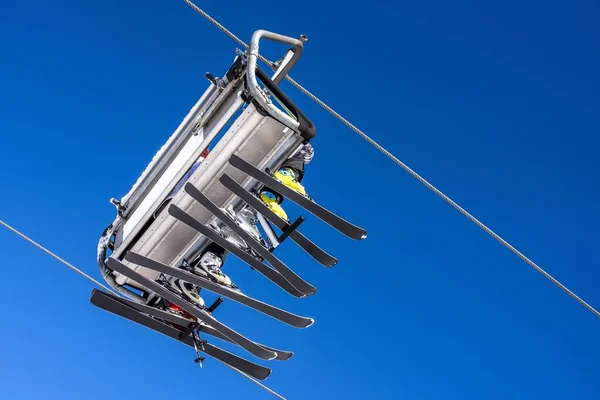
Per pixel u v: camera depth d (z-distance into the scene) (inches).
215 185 383.6
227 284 407.8
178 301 396.8
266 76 368.8
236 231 380.8
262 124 368.8
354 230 380.8
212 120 386.6
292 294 395.2
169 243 397.1
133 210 412.8
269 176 373.1
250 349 407.8
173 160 400.2
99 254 411.5
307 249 401.1
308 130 369.4
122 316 408.5
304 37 380.2
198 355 418.6
